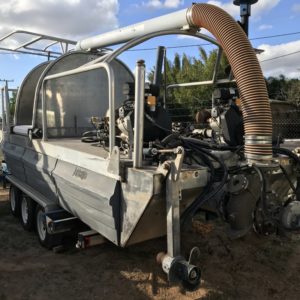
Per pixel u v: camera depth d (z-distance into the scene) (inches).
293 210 123.9
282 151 147.0
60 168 166.2
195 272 107.9
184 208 128.4
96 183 133.4
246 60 128.9
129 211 118.8
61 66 219.0
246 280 155.9
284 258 176.6
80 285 153.6
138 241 125.3
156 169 116.2
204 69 868.6
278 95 884.0
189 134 191.8
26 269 169.2
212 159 135.3
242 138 157.9
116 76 235.8
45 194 192.1
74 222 172.1
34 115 209.2
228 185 122.9
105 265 171.2
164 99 208.7
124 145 140.4
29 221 214.4
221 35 137.5
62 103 219.9
